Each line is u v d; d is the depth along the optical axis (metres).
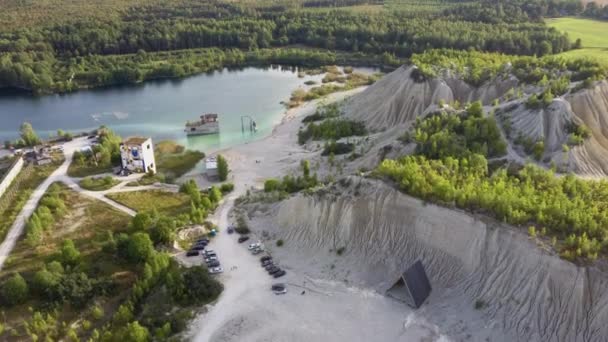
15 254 76.62
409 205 69.38
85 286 66.81
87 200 95.88
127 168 109.31
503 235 61.88
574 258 56.38
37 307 64.12
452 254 65.31
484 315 58.94
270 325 61.31
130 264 73.56
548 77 111.38
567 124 90.56
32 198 96.06
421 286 63.38
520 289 58.59
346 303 64.25
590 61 115.94
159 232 78.06
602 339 52.78
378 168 78.50
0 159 116.06
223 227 84.06
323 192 77.50
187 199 96.69
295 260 73.38
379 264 68.88
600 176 83.00
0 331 59.44
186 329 61.06
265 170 111.31
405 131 99.62
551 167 82.44
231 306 64.75
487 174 77.56
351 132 124.44
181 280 67.25
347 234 72.94
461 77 126.19
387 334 59.03
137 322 58.62
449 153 81.94
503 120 94.00
